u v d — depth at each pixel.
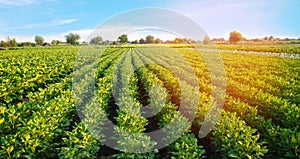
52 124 7.55
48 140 7.01
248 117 8.66
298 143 6.31
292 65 25.41
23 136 6.65
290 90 12.41
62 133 7.91
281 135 6.80
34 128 6.82
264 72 20.42
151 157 6.21
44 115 8.09
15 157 6.07
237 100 10.52
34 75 15.67
